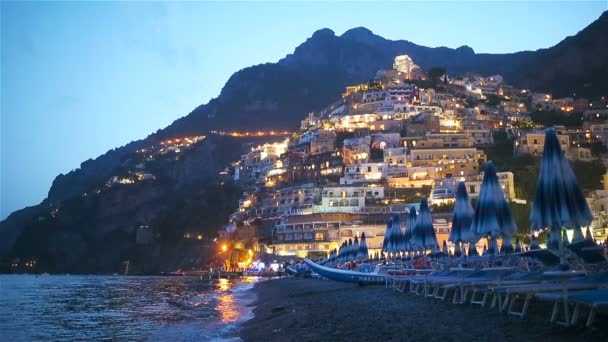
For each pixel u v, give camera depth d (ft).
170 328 132.87
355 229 508.12
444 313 96.84
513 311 90.53
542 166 90.89
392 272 188.03
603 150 586.04
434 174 571.28
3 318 166.61
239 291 296.71
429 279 129.90
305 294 208.03
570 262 95.30
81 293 310.04
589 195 447.42
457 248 165.48
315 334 88.99
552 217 87.66
